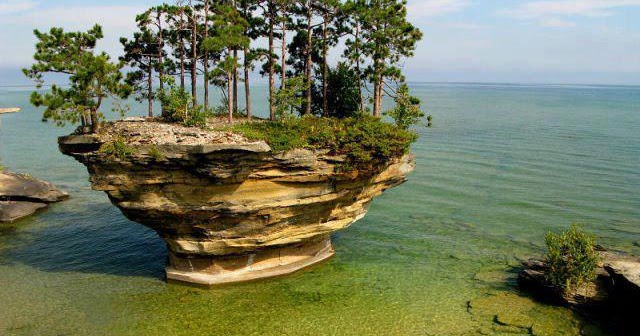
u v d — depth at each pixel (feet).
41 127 407.03
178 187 102.58
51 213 170.19
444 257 133.80
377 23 139.03
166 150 96.94
